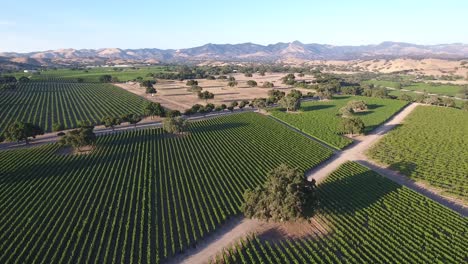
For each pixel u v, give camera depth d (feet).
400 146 307.78
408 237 159.74
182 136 333.62
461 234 162.71
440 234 160.35
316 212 174.19
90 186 215.51
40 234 164.96
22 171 238.48
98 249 152.05
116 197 202.39
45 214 182.70
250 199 172.45
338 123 395.75
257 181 229.86
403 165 261.44
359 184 222.07
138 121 376.07
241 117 420.36
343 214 181.98
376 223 171.32
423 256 143.23
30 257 147.95
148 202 196.44
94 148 290.76
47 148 290.56
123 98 588.09
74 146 274.98
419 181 234.38
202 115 449.06
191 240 161.89
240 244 158.10
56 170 241.55
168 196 205.26
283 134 347.56
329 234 163.43
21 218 178.50
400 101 547.08
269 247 149.28
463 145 305.12
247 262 143.95
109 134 337.93
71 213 183.42
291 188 160.35
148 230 163.43
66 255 149.69
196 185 222.07
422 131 357.00
